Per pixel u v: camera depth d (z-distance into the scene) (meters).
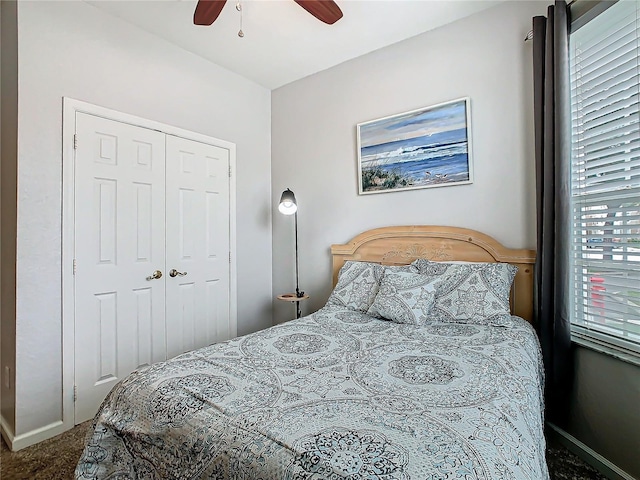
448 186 2.48
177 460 1.00
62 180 2.06
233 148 3.15
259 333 1.83
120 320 2.33
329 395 1.09
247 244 3.29
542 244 2.03
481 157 2.35
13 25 1.94
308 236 3.29
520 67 2.21
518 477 0.76
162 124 2.60
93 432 1.23
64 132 2.07
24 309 1.92
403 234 2.64
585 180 1.94
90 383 2.18
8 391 1.97
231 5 2.21
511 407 1.02
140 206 2.45
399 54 2.70
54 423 2.02
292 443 0.84
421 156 2.59
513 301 2.19
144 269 2.47
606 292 1.80
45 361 1.99
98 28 2.24
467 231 2.38
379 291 2.25
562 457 1.79
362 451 0.78
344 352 1.52
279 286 3.50
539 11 2.15
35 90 1.96
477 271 2.13
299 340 1.69
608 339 1.76
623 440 1.61
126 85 2.38
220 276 3.02
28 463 1.75
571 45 2.00
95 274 2.21
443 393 1.09
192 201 2.80
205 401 1.07
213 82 2.98
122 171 2.35
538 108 2.03
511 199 2.24
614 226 1.77
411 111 2.63
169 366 1.35
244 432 0.91
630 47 1.69
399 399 1.05
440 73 2.51
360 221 2.95
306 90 3.28
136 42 2.45
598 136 1.86
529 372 1.34
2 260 2.05
